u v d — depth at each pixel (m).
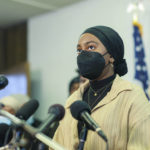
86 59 1.82
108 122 1.70
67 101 2.05
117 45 1.88
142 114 1.65
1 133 1.72
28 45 7.92
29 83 7.05
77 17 6.53
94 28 1.91
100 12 6.01
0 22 8.21
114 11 5.73
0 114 1.46
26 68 7.07
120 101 1.73
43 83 7.41
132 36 5.18
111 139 1.67
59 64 6.99
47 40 7.30
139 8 5.07
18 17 7.70
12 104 3.48
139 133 1.61
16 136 1.33
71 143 1.80
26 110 1.46
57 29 7.03
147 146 1.58
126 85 1.79
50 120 1.33
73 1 6.40
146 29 5.16
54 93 7.12
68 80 6.78
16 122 1.35
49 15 7.24
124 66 1.96
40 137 1.31
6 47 8.84
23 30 8.19
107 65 1.88
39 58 7.53
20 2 6.38
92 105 1.86
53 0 6.29
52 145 1.31
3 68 8.83
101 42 1.85
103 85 1.89
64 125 1.93
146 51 5.12
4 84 1.63
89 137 1.74
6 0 6.21
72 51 6.67
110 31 1.90
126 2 5.52
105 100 1.79
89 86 2.03
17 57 8.40
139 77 4.87
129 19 5.46
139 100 1.70
